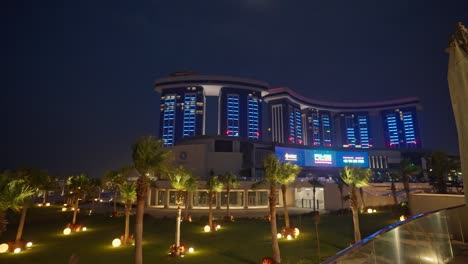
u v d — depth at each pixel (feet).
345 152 349.20
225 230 131.85
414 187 273.75
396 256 19.97
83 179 147.84
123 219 166.91
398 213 148.25
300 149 325.21
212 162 270.87
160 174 71.00
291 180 92.94
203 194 228.22
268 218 161.58
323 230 126.72
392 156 365.61
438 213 25.95
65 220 165.58
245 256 83.82
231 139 291.17
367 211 201.36
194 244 101.09
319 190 243.40
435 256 23.30
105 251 90.99
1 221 63.16
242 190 232.53
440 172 153.28
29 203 99.04
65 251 91.20
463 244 26.61
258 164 292.61
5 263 77.66
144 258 82.02
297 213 202.28
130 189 104.22
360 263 17.44
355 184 95.50
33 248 95.76
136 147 67.10
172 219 168.86
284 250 89.81
